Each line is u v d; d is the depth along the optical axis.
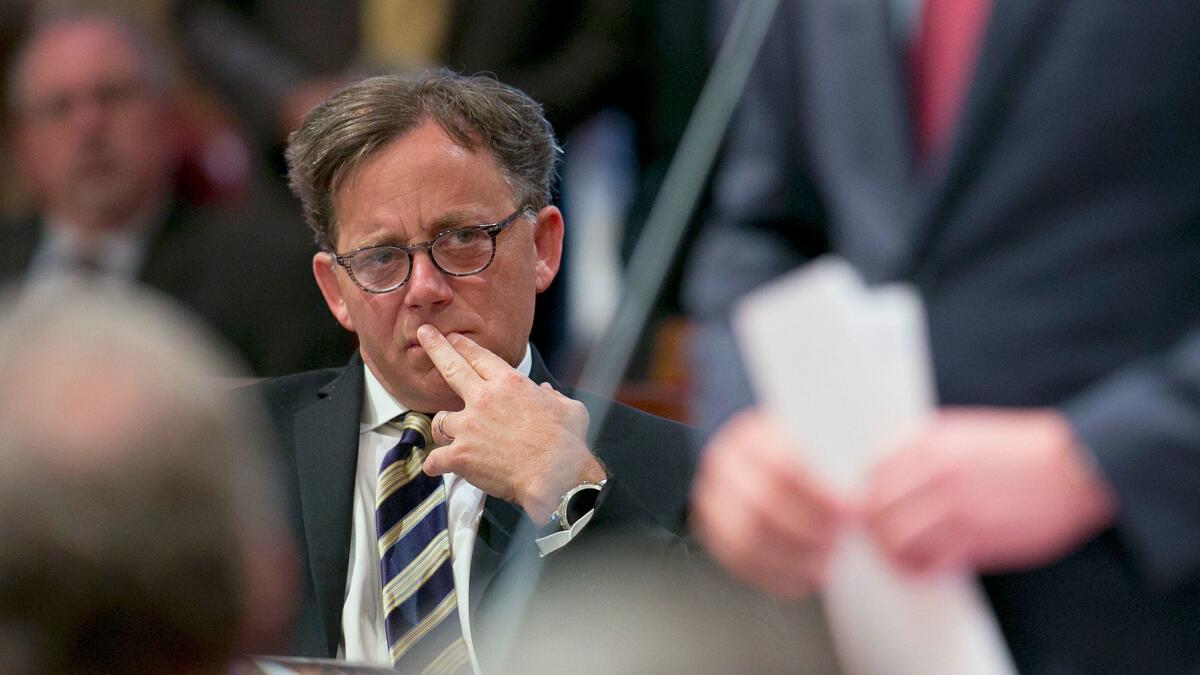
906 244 5.13
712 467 4.82
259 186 10.39
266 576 2.60
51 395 2.43
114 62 10.06
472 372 5.12
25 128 10.06
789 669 3.85
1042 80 5.02
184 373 2.50
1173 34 4.89
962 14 5.18
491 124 5.24
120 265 9.94
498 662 4.72
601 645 3.80
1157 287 4.97
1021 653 4.91
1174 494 4.65
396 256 5.18
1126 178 4.98
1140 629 4.86
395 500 5.27
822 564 4.57
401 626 5.06
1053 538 4.71
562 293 9.91
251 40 10.84
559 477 4.95
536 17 10.27
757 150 5.46
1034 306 5.04
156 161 10.05
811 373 4.68
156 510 2.44
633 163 10.23
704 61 9.91
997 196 5.07
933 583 4.57
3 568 2.39
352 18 10.74
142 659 2.48
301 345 9.57
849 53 5.28
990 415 4.97
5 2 10.16
